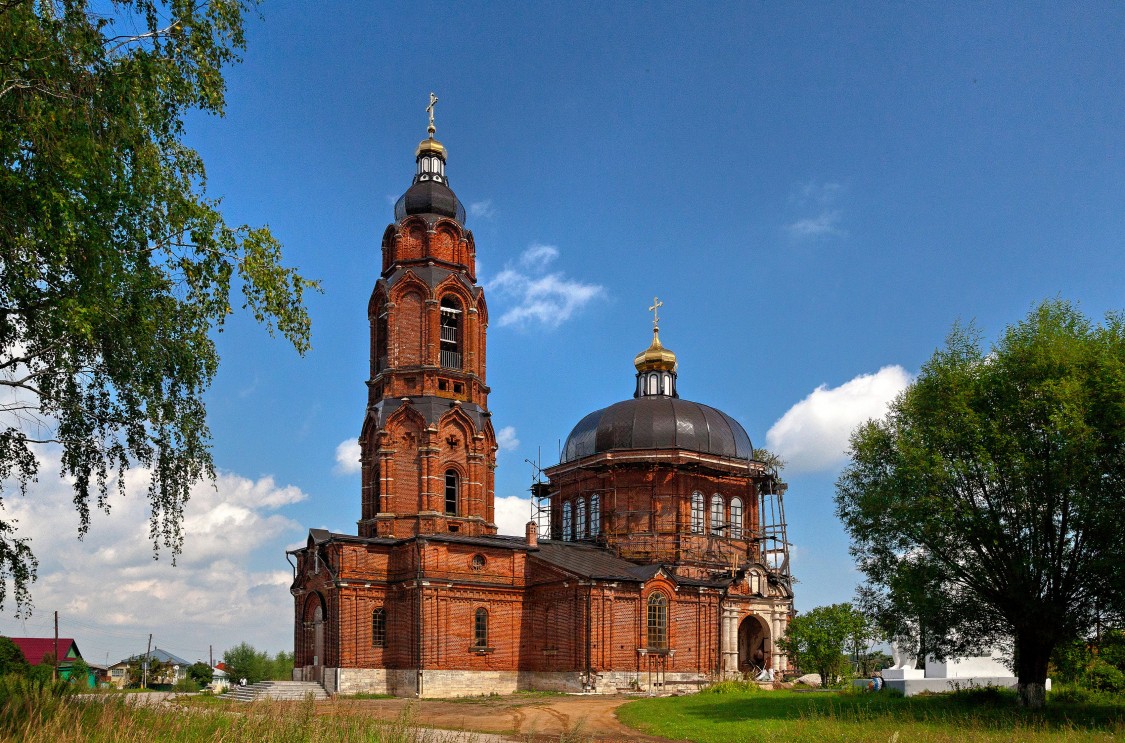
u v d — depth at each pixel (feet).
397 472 220.43
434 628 205.36
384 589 212.43
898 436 145.69
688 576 245.86
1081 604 135.33
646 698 181.16
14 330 83.15
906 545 142.61
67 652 370.73
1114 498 126.93
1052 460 130.93
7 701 71.20
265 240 88.53
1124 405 122.62
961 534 136.98
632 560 247.29
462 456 224.74
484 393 237.25
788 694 180.96
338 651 203.51
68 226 70.44
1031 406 131.85
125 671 328.70
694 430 261.03
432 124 248.32
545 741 113.19
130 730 68.69
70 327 73.87
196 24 83.15
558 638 214.90
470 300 234.99
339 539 208.74
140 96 79.66
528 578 224.53
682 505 254.27
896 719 122.93
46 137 71.77
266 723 73.87
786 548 269.44
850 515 150.41
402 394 225.97
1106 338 138.51
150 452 93.66
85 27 76.13
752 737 112.88
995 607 141.79
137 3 80.89
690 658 227.81
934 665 221.87
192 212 84.53
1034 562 132.16
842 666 239.91
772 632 248.52
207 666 378.53
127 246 81.92
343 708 84.58
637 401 269.64
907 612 140.87
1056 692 153.89
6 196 72.79
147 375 88.12
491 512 229.66
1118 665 163.22
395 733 74.54
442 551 210.79
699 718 138.31
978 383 140.56
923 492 137.39
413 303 229.86
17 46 69.77
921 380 148.46
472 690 208.95
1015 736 105.09
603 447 264.11
